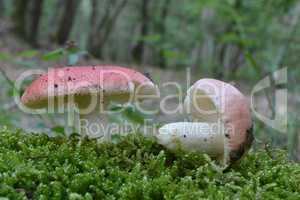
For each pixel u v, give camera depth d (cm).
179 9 240
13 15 187
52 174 31
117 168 32
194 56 218
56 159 33
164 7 230
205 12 173
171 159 35
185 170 34
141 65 197
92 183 31
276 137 59
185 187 31
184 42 233
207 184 32
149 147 37
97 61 164
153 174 33
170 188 30
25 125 74
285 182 33
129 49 241
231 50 162
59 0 243
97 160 33
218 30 166
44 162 33
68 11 204
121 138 39
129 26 274
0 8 230
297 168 35
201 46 207
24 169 31
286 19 107
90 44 214
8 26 181
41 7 190
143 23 229
